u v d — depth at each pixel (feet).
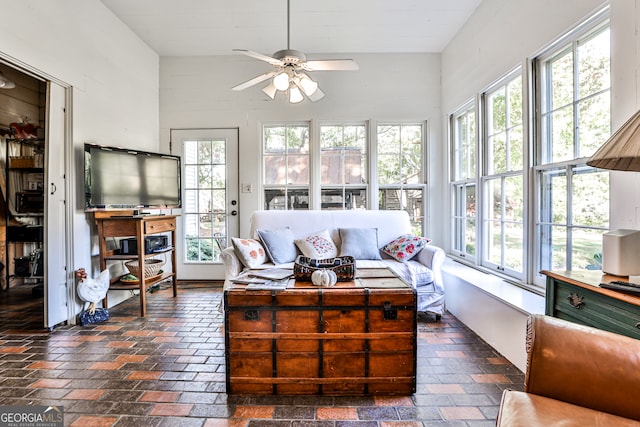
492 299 7.75
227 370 5.97
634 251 4.70
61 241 9.17
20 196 13.47
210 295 12.17
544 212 7.73
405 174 13.88
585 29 6.45
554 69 7.45
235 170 14.02
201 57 13.87
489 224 10.25
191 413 5.44
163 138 13.98
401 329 5.94
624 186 5.41
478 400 5.78
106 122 10.75
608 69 5.99
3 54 7.29
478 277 9.30
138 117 12.50
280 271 7.35
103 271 9.91
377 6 10.44
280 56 7.93
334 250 10.77
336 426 5.12
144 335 8.57
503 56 9.03
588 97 6.44
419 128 13.92
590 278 4.75
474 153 11.05
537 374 3.59
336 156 13.94
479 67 10.39
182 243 14.21
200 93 13.91
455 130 12.88
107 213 10.41
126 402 5.72
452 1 10.22
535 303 6.88
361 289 6.03
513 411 3.28
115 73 11.16
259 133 13.92
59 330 8.90
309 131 13.96
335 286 6.22
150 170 11.60
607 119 6.01
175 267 12.07
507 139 9.23
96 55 10.22
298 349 5.94
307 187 13.99
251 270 7.56
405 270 9.54
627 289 4.05
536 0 7.64
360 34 12.14
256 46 13.07
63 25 8.94
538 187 7.89
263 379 5.96
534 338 3.71
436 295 9.59
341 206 13.93
